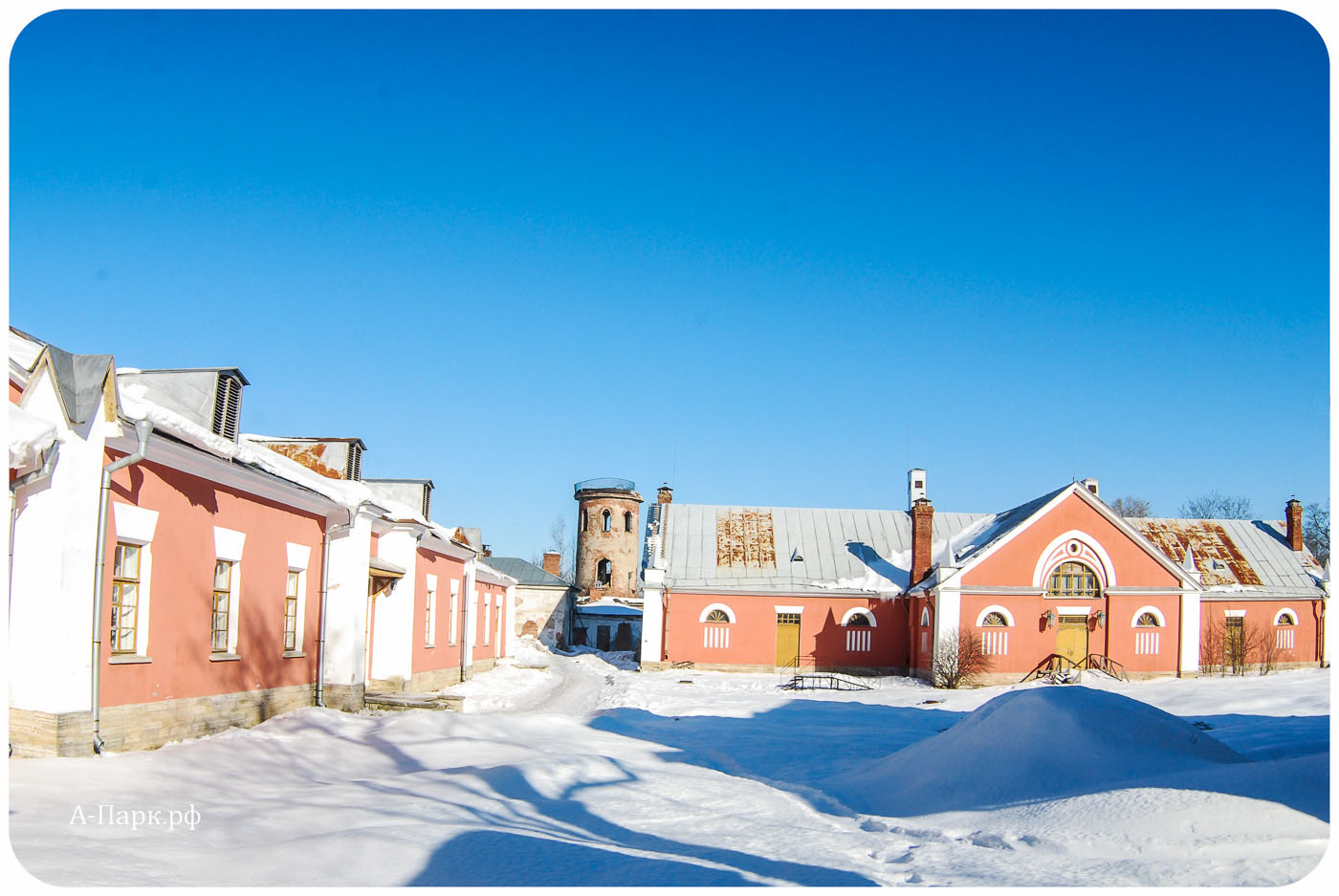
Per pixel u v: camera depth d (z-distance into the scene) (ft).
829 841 33.65
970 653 123.65
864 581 143.13
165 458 46.03
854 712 85.40
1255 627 138.21
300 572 63.36
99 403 40.88
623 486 211.00
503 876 25.55
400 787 38.68
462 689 96.89
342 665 66.74
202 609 49.85
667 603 140.56
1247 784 32.94
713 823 35.88
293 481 58.59
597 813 36.11
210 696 50.62
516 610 185.47
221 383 60.85
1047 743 41.47
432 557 92.38
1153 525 153.79
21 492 40.19
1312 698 83.25
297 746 48.24
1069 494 130.11
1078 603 128.77
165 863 25.11
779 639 139.64
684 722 75.56
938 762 43.78
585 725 68.49
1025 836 32.48
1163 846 29.58
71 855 24.91
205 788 36.24
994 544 127.24
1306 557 149.79
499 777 40.63
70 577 39.63
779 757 57.57
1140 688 106.32
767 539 150.71
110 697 42.01
